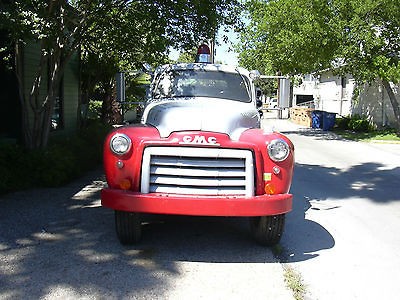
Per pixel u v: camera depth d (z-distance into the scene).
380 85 23.30
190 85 6.76
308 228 6.31
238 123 5.25
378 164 12.49
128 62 12.23
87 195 7.66
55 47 8.45
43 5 7.25
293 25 19.64
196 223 6.36
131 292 4.05
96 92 19.45
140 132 4.91
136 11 9.16
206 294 4.07
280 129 25.55
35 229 5.76
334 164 12.41
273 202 4.67
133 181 4.76
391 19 18.23
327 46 19.02
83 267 4.58
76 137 10.69
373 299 4.13
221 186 4.72
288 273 4.61
